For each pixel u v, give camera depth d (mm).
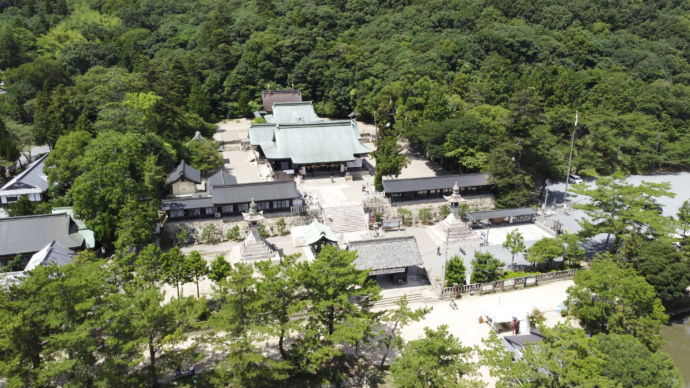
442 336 38344
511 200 78500
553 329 39625
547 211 80812
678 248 65688
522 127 81688
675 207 84438
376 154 90125
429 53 123688
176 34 147750
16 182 72875
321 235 59406
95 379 36656
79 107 92938
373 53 136125
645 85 119812
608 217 64000
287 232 71812
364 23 157750
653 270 54781
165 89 96500
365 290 44781
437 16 146125
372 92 121250
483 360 39031
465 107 104500
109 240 60875
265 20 147625
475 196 81250
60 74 114438
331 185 85812
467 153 87812
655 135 103125
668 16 157125
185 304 41656
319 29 145875
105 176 61156
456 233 69938
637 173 103562
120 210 60156
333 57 134875
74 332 35969
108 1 173250
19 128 88938
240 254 62000
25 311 36594
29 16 161625
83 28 153875
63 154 70812
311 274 43062
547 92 117125
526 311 49875
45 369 36344
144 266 48719
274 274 42594
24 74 110500
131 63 134000
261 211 70312
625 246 58656
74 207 62125
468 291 56688
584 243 68875
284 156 87438
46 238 59469
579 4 158250
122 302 38906
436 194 80938
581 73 126875
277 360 44438
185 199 69062
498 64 123750
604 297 47750
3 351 38938
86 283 38938
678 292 54000
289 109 106688
